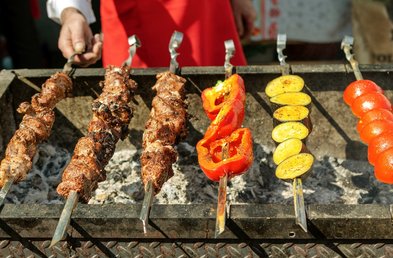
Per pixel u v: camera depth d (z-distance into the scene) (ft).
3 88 9.93
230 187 9.66
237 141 8.35
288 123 8.56
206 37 12.05
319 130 10.33
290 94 9.17
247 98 10.18
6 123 10.12
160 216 6.92
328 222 6.82
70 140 10.72
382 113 8.57
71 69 10.14
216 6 12.07
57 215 7.04
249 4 13.98
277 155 8.27
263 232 6.95
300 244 7.10
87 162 7.89
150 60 12.23
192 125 10.48
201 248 7.23
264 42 18.22
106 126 8.64
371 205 6.90
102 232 7.09
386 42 16.14
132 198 9.65
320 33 17.71
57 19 12.32
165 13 11.79
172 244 7.22
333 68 9.82
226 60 10.02
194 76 9.98
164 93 9.27
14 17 18.60
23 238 7.30
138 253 7.32
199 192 9.62
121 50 12.34
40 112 9.22
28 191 9.90
